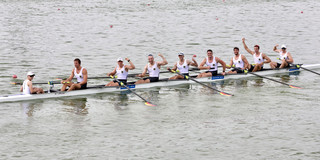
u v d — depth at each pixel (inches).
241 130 1481.3
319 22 4603.8
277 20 4753.9
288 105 1787.6
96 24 4483.3
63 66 2628.0
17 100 1844.2
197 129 1493.6
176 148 1325.0
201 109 1739.7
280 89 2089.1
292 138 1405.0
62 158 1246.9
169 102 1849.2
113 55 3016.7
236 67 2404.0
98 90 2010.3
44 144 1350.9
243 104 1809.8
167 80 2177.7
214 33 3988.7
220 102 1845.5
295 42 3555.6
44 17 4936.0
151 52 3139.8
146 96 1957.4
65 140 1386.6
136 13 5295.3
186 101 1863.9
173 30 4143.7
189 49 3265.3
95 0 6786.4
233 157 1257.4
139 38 3720.5
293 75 2471.7
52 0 6717.5
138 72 2519.7
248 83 2236.7
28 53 3029.0
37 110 1713.8
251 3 6338.6
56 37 3727.9
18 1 6496.1
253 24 4495.6
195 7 5885.8
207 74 2277.3
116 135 1434.5
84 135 1432.1
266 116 1637.6
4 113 1665.8
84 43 3472.0
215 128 1503.4
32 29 4133.9
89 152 1291.8
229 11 5472.4
